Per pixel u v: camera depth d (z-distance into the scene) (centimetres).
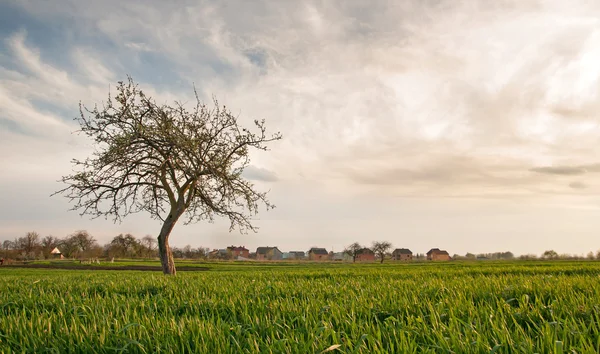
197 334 393
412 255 19138
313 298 657
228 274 1625
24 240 12812
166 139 2267
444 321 470
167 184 2334
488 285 775
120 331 417
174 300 712
